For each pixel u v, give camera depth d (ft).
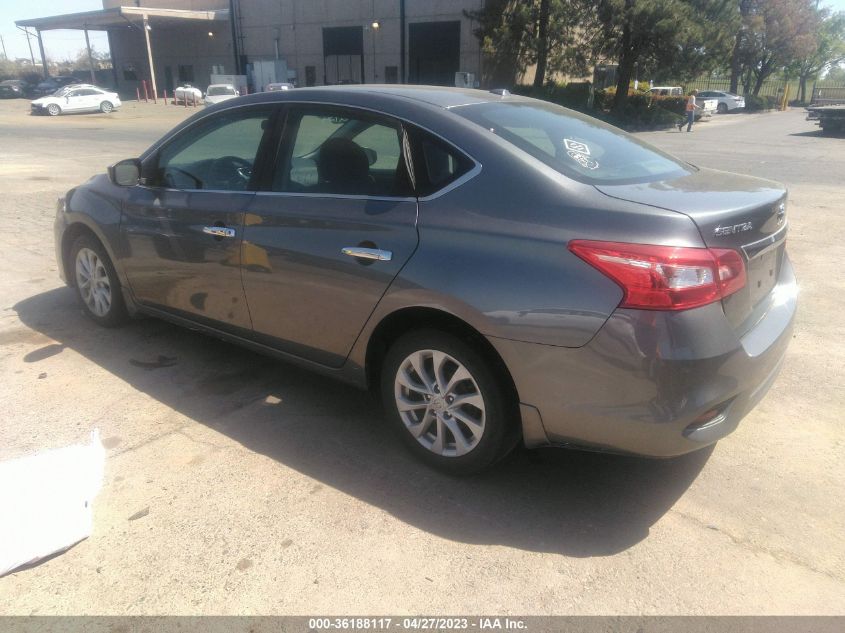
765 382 9.34
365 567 8.41
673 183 9.68
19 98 163.02
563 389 8.56
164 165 13.44
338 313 10.55
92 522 9.15
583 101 110.63
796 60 194.08
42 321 16.44
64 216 15.69
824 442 11.33
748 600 7.94
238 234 11.67
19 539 8.43
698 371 8.05
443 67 127.54
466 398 9.64
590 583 8.18
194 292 12.89
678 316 7.95
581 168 9.56
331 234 10.45
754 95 171.94
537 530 9.12
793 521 9.33
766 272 9.70
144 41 175.42
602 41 101.50
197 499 9.69
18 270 20.68
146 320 16.63
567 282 8.33
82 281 16.06
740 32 156.04
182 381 13.41
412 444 10.56
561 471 10.53
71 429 11.50
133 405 12.40
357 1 133.69
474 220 9.16
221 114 12.66
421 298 9.37
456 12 121.90
